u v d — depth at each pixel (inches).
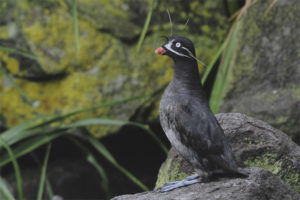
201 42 449.4
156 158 484.7
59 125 434.9
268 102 412.8
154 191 278.2
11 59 438.6
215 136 265.1
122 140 466.0
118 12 446.0
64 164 479.5
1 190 313.9
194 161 272.4
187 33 449.4
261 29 436.1
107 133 444.8
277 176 284.0
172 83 278.4
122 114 441.1
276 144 306.7
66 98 439.5
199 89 278.5
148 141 472.1
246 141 309.1
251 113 411.8
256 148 305.9
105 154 391.2
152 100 443.5
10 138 363.9
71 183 470.9
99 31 444.1
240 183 257.9
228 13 463.2
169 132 277.1
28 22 441.1
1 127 441.7
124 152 479.5
